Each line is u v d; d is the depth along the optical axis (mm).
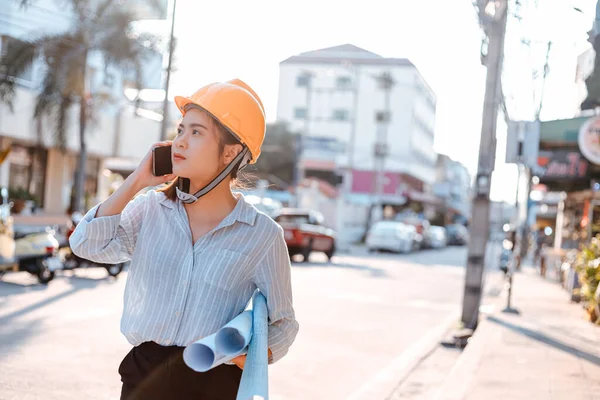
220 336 1902
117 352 7156
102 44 20578
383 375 7160
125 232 2166
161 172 2137
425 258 32312
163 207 2158
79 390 5750
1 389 5598
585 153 10672
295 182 45938
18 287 11453
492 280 20656
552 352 7965
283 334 2254
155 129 29828
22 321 8461
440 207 83438
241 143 2166
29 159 24859
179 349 2102
